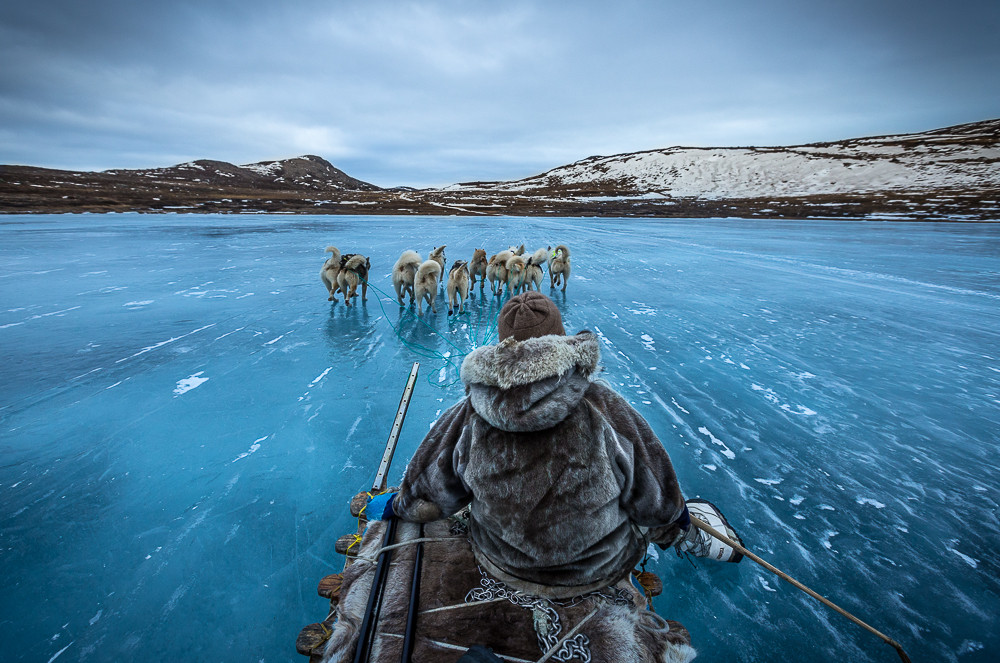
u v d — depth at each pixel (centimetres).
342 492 303
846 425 383
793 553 248
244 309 774
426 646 138
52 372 494
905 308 762
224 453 346
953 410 409
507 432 138
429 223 3145
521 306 145
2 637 204
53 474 321
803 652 195
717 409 409
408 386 314
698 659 192
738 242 1831
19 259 1247
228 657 197
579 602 147
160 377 486
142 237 1823
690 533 224
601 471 136
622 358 532
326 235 2081
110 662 195
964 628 204
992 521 273
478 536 160
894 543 255
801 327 656
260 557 250
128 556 250
